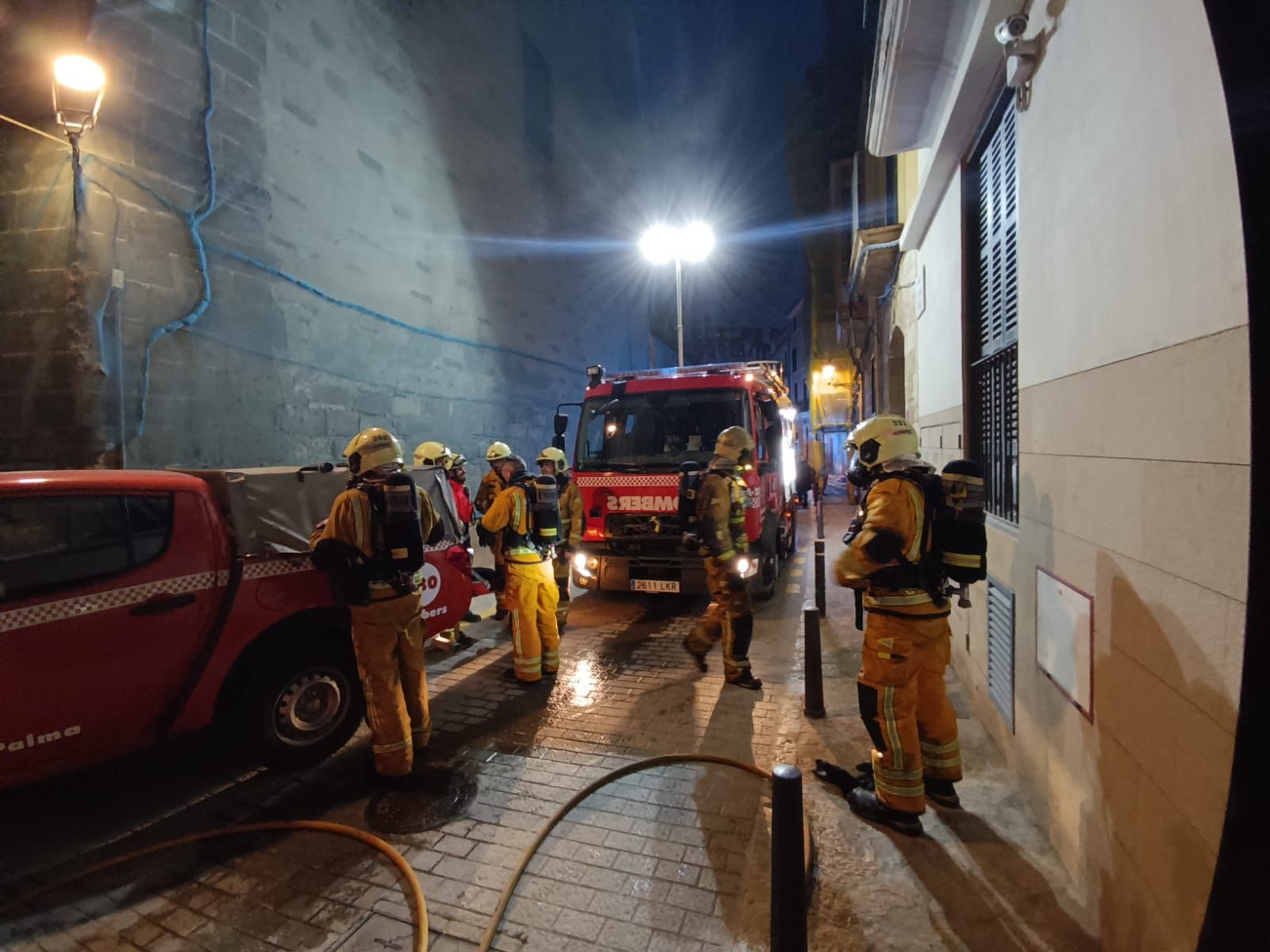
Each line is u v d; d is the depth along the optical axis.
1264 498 1.35
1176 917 1.75
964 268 4.46
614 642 6.33
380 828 3.22
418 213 10.81
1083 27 2.37
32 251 5.71
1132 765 2.03
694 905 2.65
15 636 2.81
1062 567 2.63
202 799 3.52
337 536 3.47
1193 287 1.67
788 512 10.52
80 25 5.80
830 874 2.72
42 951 2.47
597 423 7.75
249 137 7.46
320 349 8.52
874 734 3.07
